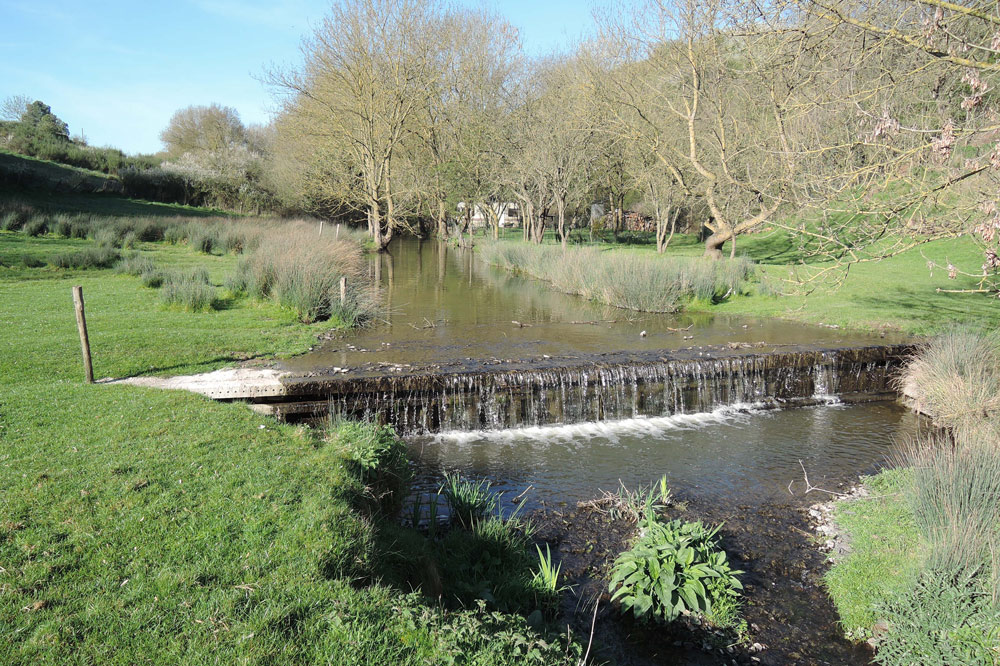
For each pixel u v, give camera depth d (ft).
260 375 29.68
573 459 27.04
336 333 41.57
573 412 32.07
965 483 17.84
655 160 91.40
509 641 11.45
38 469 16.42
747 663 14.94
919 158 19.84
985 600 14.48
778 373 35.60
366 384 29.19
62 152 138.31
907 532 19.25
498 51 115.03
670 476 25.30
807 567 18.83
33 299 46.34
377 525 16.35
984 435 22.67
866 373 37.22
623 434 30.37
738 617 16.57
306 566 12.56
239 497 15.43
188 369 30.30
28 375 27.50
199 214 123.85
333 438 21.20
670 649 15.35
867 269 67.72
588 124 86.33
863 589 17.04
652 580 16.63
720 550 19.47
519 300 58.90
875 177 20.25
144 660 9.63
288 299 45.85
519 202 123.13
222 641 10.12
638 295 53.52
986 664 13.29
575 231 151.74
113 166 145.38
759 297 57.26
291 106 111.04
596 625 16.11
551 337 41.65
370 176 107.55
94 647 9.83
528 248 86.94
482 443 28.99
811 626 16.25
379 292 58.80
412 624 11.21
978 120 19.52
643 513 21.85
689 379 33.73
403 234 175.22
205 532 13.51
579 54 89.35
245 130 210.38
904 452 27.45
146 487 15.60
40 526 13.41
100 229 81.97
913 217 19.08
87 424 20.44
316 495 16.03
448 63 109.91
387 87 100.17
